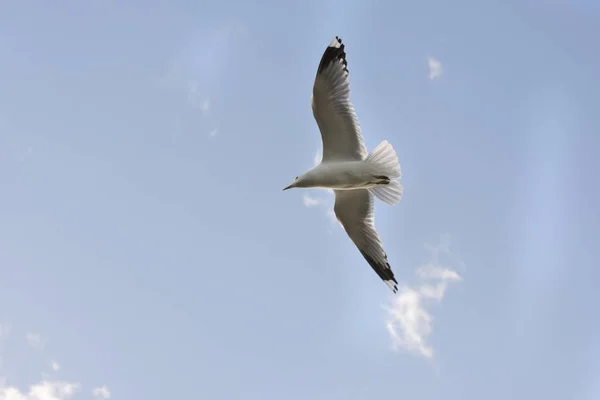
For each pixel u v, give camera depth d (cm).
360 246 1524
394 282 1477
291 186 1357
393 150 1352
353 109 1357
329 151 1384
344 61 1363
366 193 1471
